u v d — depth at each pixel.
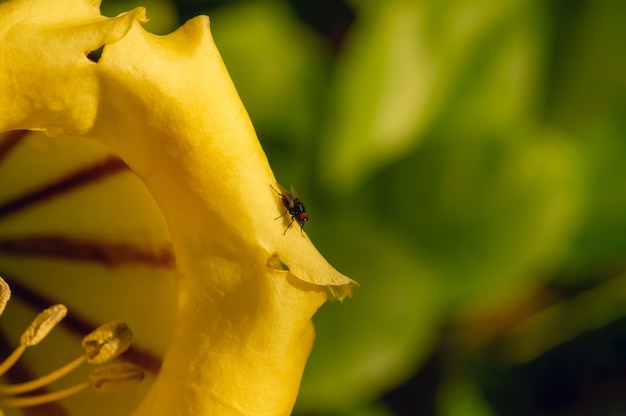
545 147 0.65
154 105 0.53
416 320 0.63
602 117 0.67
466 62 0.64
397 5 0.64
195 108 0.53
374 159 0.64
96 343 0.55
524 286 0.66
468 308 0.65
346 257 0.63
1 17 0.52
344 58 0.64
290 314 0.54
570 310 0.66
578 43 0.66
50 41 0.52
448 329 0.66
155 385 0.55
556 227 0.65
